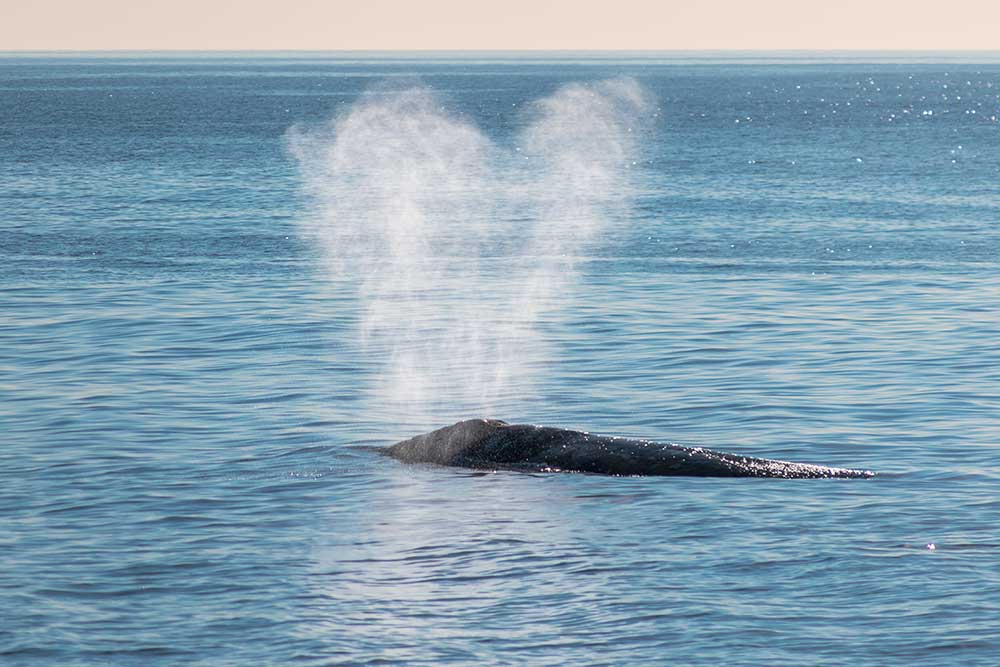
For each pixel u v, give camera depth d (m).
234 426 78.50
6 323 112.50
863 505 61.12
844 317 115.25
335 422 79.62
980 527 57.53
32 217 188.25
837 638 45.75
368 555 54.94
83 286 132.62
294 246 164.50
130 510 61.56
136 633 46.91
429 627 47.28
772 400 84.25
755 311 118.69
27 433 76.50
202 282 136.25
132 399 85.44
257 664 44.41
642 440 69.56
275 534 57.91
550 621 47.69
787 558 53.75
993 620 46.94
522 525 58.88
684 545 55.69
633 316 116.50
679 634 46.31
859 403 83.12
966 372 92.38
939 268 145.38
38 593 50.66
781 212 198.88
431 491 64.75
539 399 85.69
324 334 108.88
